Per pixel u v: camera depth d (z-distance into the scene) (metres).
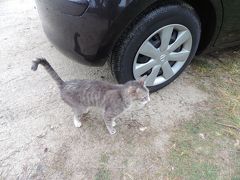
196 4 0.98
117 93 0.87
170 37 0.97
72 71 1.23
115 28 0.83
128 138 0.96
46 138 0.97
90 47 0.86
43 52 1.35
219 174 0.85
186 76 1.19
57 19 0.85
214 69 1.23
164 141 0.95
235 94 1.11
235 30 1.10
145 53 0.96
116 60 0.94
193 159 0.89
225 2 0.96
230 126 0.99
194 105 1.07
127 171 0.87
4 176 0.86
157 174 0.86
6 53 1.35
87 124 1.01
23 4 1.81
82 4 0.78
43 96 1.12
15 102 1.10
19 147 0.94
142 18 0.87
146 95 0.91
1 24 1.58
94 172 0.87
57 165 0.89
